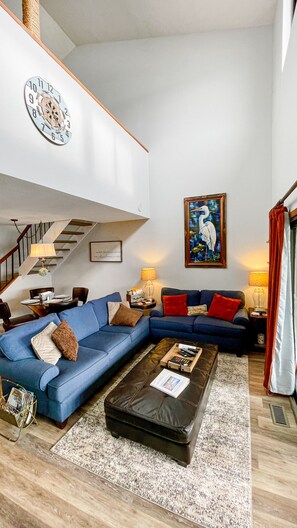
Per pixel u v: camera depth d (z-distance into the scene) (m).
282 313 2.48
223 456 1.83
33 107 2.11
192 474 1.69
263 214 4.15
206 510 1.47
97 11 4.13
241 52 4.10
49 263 5.85
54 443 1.98
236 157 4.26
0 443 1.99
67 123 2.53
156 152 4.80
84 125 2.84
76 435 2.06
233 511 1.46
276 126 3.53
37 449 1.93
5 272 5.86
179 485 1.62
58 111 2.40
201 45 4.31
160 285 4.97
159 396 1.95
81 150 2.78
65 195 2.65
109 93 5.01
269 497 1.53
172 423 1.70
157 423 1.72
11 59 1.90
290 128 2.58
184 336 3.71
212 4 3.72
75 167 2.67
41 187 2.28
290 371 2.49
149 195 4.91
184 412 1.79
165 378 2.19
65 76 2.52
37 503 1.53
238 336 3.39
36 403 2.15
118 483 1.64
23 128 2.01
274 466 1.74
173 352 2.72
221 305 3.85
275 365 2.53
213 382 2.78
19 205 3.21
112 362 2.84
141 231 5.06
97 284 5.59
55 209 3.57
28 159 2.06
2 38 1.83
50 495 1.58
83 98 2.82
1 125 1.82
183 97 4.52
